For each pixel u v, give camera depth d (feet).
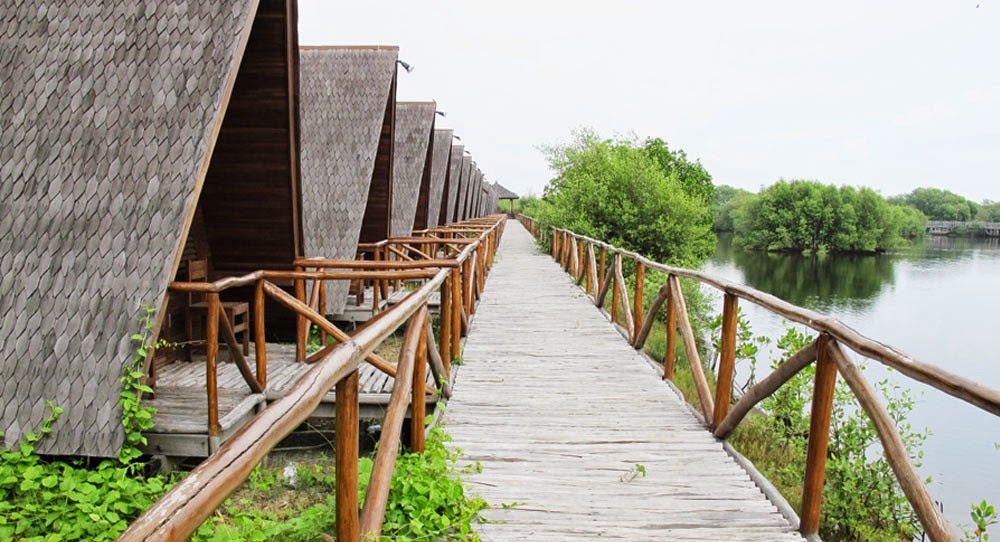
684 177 75.56
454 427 14.76
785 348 18.90
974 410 31.01
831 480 15.46
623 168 53.47
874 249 144.66
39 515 10.76
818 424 9.73
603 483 11.82
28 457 11.49
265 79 20.33
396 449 9.22
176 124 14.52
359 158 30.71
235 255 24.54
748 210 160.45
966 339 49.06
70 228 13.53
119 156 14.21
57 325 12.60
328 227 28.89
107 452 11.75
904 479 7.76
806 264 118.01
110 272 13.08
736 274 98.43
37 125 14.61
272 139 21.44
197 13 15.89
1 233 13.48
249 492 13.42
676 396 17.29
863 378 8.78
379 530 8.21
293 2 19.57
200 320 20.49
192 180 13.96
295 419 5.45
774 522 10.39
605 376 19.20
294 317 25.93
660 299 19.74
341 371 6.56
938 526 7.29
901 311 61.62
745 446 19.53
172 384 17.08
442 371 16.53
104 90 14.97
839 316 58.70
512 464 12.65
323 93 32.81
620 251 27.12
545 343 23.57
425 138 47.26
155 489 11.62
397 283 33.86
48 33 15.76
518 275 45.65
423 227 54.49
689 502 11.08
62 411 11.91
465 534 9.46
